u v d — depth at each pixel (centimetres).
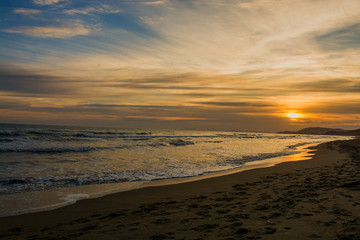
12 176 967
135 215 531
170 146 2772
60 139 2984
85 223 489
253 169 1267
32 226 483
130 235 394
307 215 438
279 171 1162
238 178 1014
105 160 1492
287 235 347
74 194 748
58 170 1128
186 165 1384
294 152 2344
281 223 404
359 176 863
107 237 390
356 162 1352
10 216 546
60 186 845
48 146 2189
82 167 1226
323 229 363
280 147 3105
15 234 438
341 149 2536
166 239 366
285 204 532
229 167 1343
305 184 774
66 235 415
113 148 2256
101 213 564
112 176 1027
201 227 414
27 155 1644
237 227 399
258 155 2016
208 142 3869
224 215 481
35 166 1223
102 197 716
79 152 1908
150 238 374
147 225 444
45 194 742
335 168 1131
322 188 682
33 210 590
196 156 1834
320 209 471
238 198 646
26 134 3005
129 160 1518
